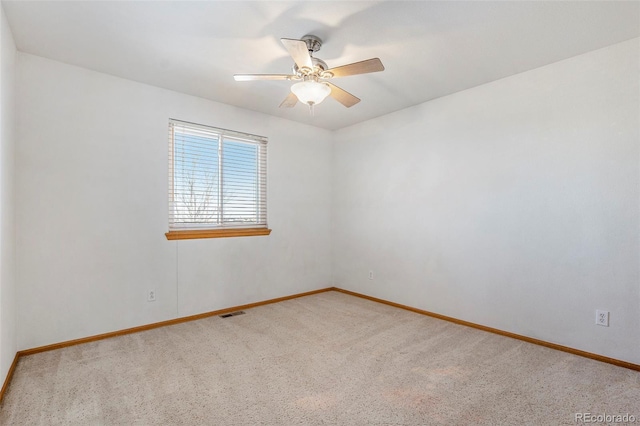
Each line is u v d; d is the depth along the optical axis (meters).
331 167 4.64
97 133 2.74
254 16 1.97
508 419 1.70
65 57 2.50
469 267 3.11
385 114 3.89
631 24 2.05
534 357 2.42
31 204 2.44
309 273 4.36
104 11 1.92
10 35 2.13
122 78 2.87
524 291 2.75
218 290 3.47
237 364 2.30
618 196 2.29
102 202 2.76
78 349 2.53
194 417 1.71
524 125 2.74
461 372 2.19
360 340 2.75
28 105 2.43
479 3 1.85
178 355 2.44
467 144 3.13
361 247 4.22
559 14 1.95
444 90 3.15
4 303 1.98
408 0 1.82
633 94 2.23
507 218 2.85
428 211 3.46
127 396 1.89
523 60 2.54
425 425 1.65
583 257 2.44
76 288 2.63
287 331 2.96
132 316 2.91
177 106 3.19
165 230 3.11
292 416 1.72
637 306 2.21
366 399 1.88
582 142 2.44
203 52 2.42
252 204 3.83
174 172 3.24
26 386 1.99
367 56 2.46
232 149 3.65
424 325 3.13
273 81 2.94
